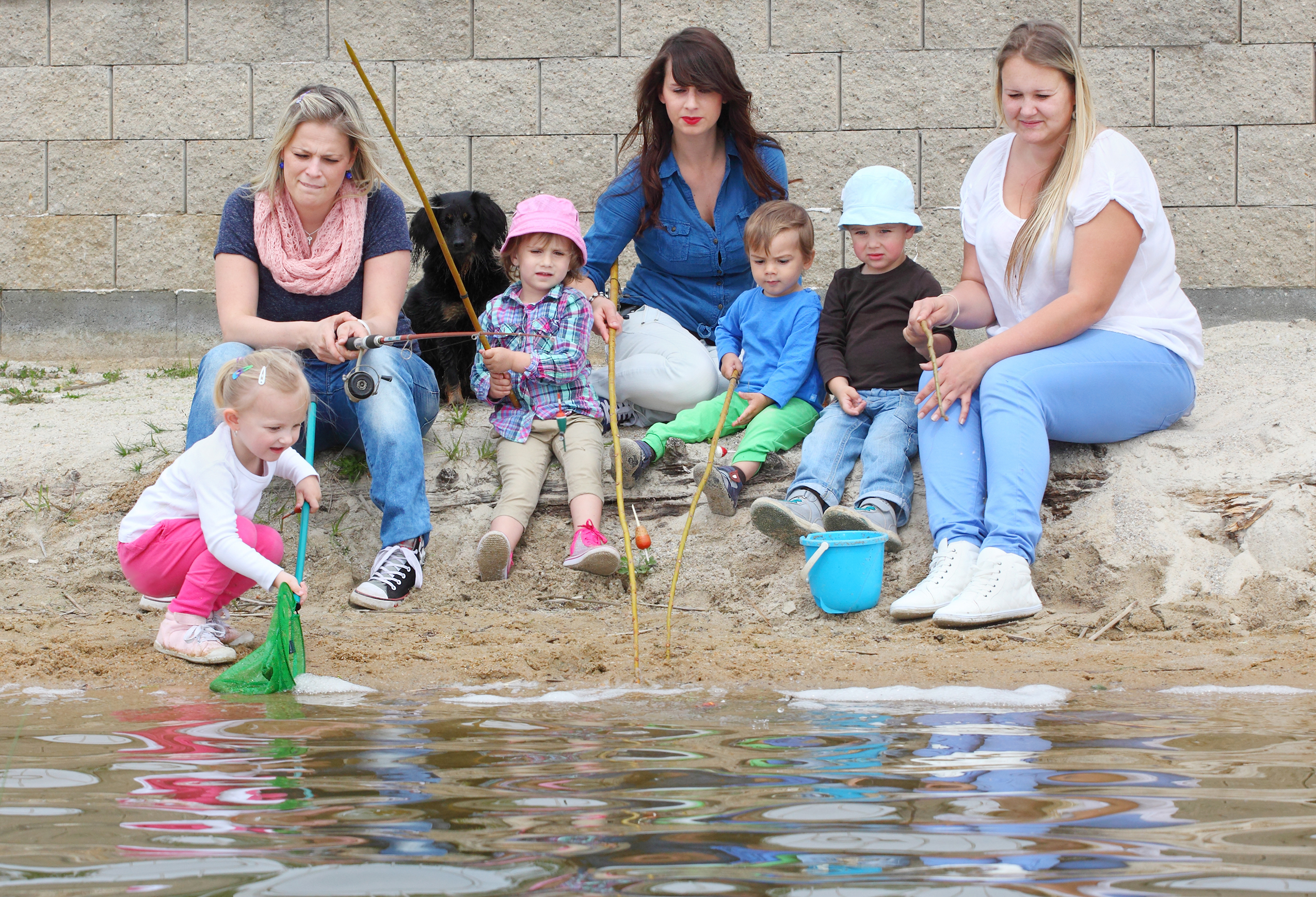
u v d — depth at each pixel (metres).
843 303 4.63
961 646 3.48
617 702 2.71
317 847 1.54
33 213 7.01
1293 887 1.37
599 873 1.43
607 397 4.99
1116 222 3.96
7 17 6.96
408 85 6.78
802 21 6.57
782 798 1.78
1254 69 6.34
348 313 4.09
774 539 4.28
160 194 6.96
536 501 4.48
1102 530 4.01
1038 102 4.00
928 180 6.55
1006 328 4.33
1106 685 2.90
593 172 6.72
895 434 4.27
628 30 6.66
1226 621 3.60
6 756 2.12
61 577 4.32
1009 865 1.46
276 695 2.87
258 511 4.61
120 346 7.01
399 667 3.22
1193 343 4.23
